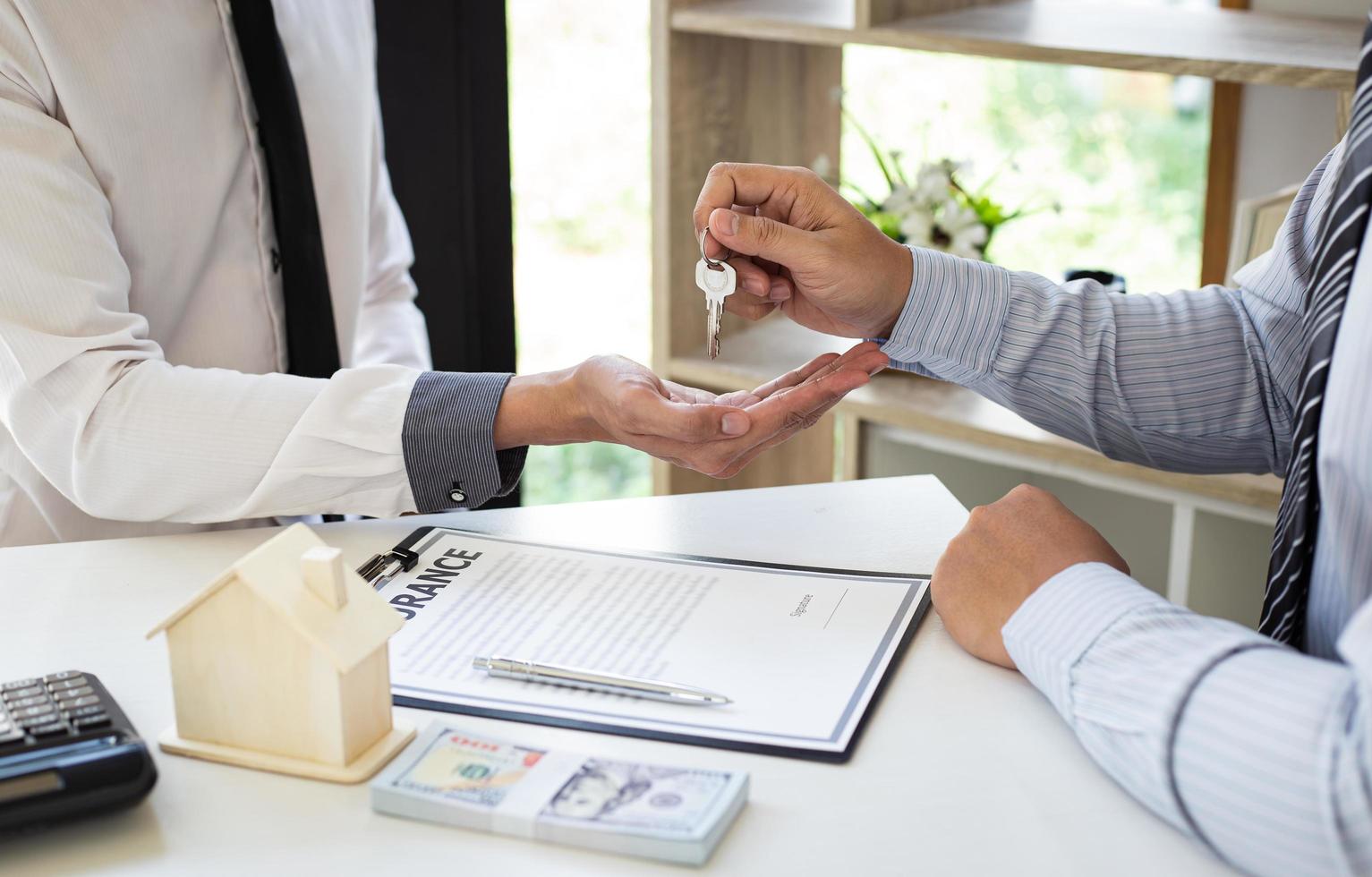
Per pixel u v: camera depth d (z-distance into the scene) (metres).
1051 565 0.73
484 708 0.69
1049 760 0.65
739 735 0.66
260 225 1.17
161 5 1.07
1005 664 0.73
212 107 1.12
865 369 0.92
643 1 2.96
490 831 0.59
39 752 0.58
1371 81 0.70
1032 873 0.56
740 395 0.93
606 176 3.09
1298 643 0.74
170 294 1.13
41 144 0.97
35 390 0.92
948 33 1.43
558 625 0.78
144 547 0.91
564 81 3.00
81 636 0.77
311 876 0.56
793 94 1.87
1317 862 0.52
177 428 0.91
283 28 1.19
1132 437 0.98
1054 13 1.57
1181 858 0.57
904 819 0.60
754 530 0.93
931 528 0.93
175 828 0.59
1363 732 0.51
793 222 0.96
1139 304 0.98
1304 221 0.93
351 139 1.27
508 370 2.02
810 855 0.57
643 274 3.16
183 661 0.64
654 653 0.74
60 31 1.00
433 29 1.79
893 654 0.74
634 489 2.93
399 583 0.83
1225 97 1.66
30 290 0.92
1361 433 0.64
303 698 0.63
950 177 1.65
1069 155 2.73
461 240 1.92
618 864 0.57
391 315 1.42
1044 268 2.71
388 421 0.91
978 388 1.03
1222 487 1.38
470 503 0.95
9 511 1.14
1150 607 0.65
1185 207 2.67
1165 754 0.58
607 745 0.66
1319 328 0.70
